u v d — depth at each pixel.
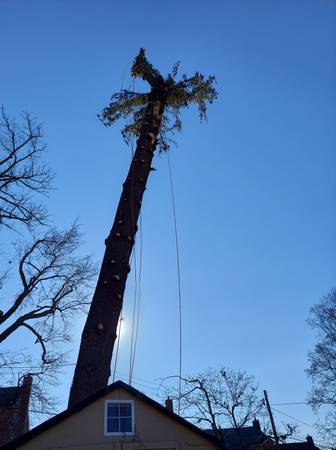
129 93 12.32
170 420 7.62
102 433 7.16
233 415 23.34
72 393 7.31
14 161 15.48
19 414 20.42
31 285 16.91
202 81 12.31
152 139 10.83
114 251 8.64
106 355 7.52
